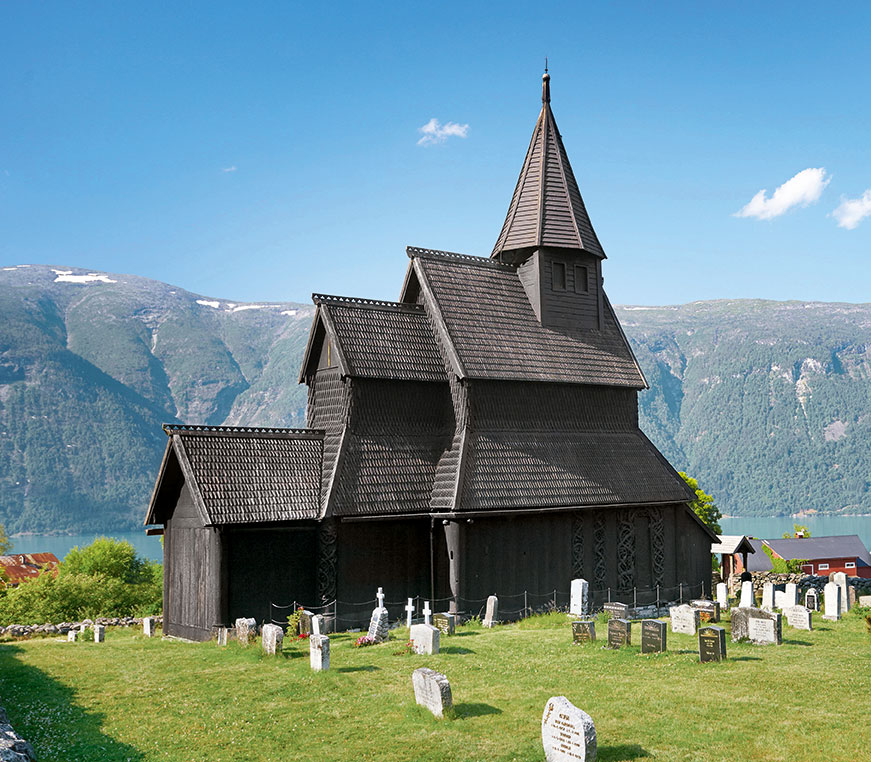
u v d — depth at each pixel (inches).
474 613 1486.2
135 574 3085.6
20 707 879.7
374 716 821.2
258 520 1360.7
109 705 887.7
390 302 1648.6
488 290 1754.4
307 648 1163.9
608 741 730.2
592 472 1689.2
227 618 1341.0
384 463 1515.7
